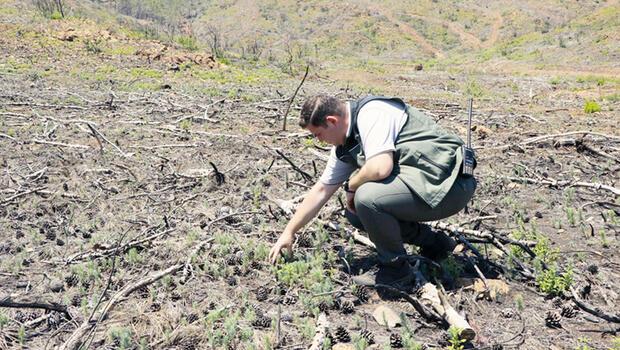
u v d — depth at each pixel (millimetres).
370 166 3523
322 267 4078
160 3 107375
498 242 4324
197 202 5496
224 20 101312
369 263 4160
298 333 3389
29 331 3445
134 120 9719
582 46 44219
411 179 3547
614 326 3533
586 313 3666
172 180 6105
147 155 7223
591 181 6523
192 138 8367
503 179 6402
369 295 3791
